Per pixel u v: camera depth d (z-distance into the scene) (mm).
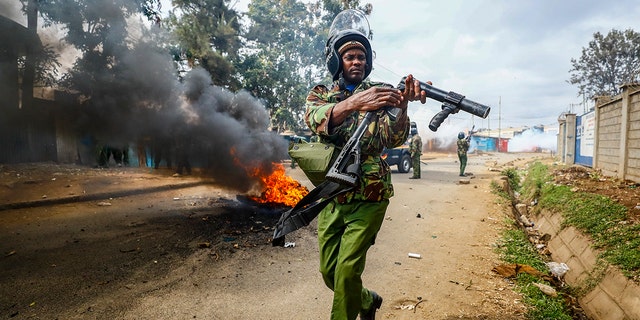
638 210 4879
